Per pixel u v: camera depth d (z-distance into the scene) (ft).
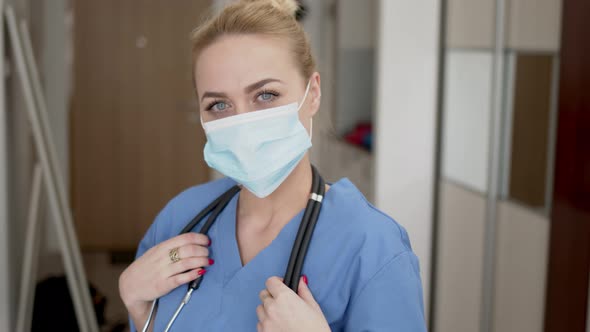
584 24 5.74
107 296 12.43
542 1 6.66
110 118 16.28
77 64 15.99
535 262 6.87
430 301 9.59
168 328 3.44
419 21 9.28
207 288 3.46
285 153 3.23
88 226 16.43
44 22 15.24
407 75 9.34
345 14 14.82
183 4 16.21
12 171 8.41
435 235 9.50
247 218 3.61
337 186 3.49
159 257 3.49
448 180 9.18
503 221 7.70
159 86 16.38
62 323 8.88
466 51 8.54
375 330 3.01
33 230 8.05
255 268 3.40
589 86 5.63
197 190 4.07
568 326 5.97
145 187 16.60
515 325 7.34
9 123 8.20
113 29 16.03
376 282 3.11
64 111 15.99
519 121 7.30
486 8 7.96
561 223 6.11
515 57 7.34
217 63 3.16
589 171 5.58
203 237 3.55
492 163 7.76
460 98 8.79
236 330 3.31
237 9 3.20
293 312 2.85
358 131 14.14
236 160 3.22
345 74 14.98
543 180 6.65
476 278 8.21
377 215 3.36
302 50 3.32
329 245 3.25
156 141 16.53
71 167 16.22
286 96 3.22
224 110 3.29
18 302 8.36
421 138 9.46
